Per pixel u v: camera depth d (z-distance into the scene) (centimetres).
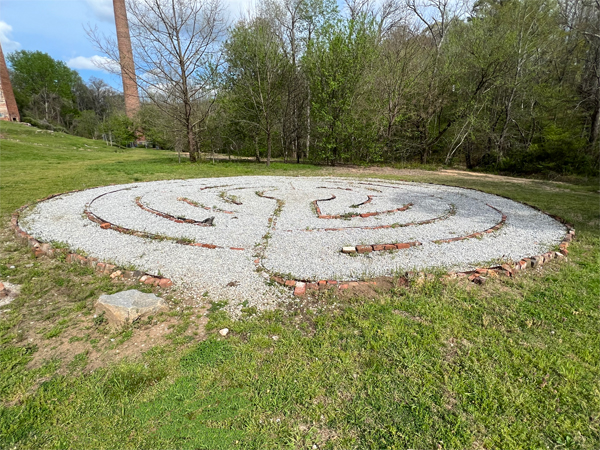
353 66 1981
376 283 466
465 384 287
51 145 3575
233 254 570
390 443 234
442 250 604
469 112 2223
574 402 269
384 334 353
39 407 261
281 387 282
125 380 288
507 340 345
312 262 543
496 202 1070
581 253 606
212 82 2195
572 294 443
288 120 2481
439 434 240
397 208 934
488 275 498
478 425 248
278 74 2264
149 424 249
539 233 723
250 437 238
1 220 774
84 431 242
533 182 1633
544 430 246
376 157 2242
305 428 246
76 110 7000
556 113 2214
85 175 1529
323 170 1956
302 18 2538
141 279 472
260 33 2034
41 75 6494
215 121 2348
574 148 1797
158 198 1019
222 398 272
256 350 331
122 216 799
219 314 393
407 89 2078
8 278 484
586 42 2253
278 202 990
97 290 451
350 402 268
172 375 296
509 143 2383
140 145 5450
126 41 3725
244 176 1616
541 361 312
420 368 305
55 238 639
